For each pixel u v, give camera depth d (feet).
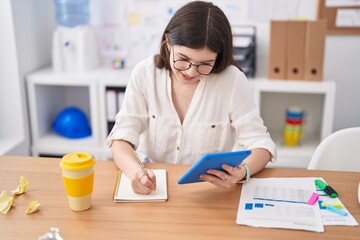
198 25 4.15
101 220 3.54
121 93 8.32
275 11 8.56
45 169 4.44
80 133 8.82
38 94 8.61
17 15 7.99
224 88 4.93
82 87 9.54
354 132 4.92
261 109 8.89
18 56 8.06
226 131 5.08
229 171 3.90
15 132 8.41
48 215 3.60
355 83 8.74
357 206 3.79
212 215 3.63
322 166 4.87
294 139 8.43
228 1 8.60
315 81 7.93
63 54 8.58
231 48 4.63
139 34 9.00
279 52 7.91
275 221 3.54
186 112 5.09
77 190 3.58
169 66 4.90
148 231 3.39
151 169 4.48
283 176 4.35
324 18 8.40
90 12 9.00
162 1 8.74
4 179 4.21
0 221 3.51
